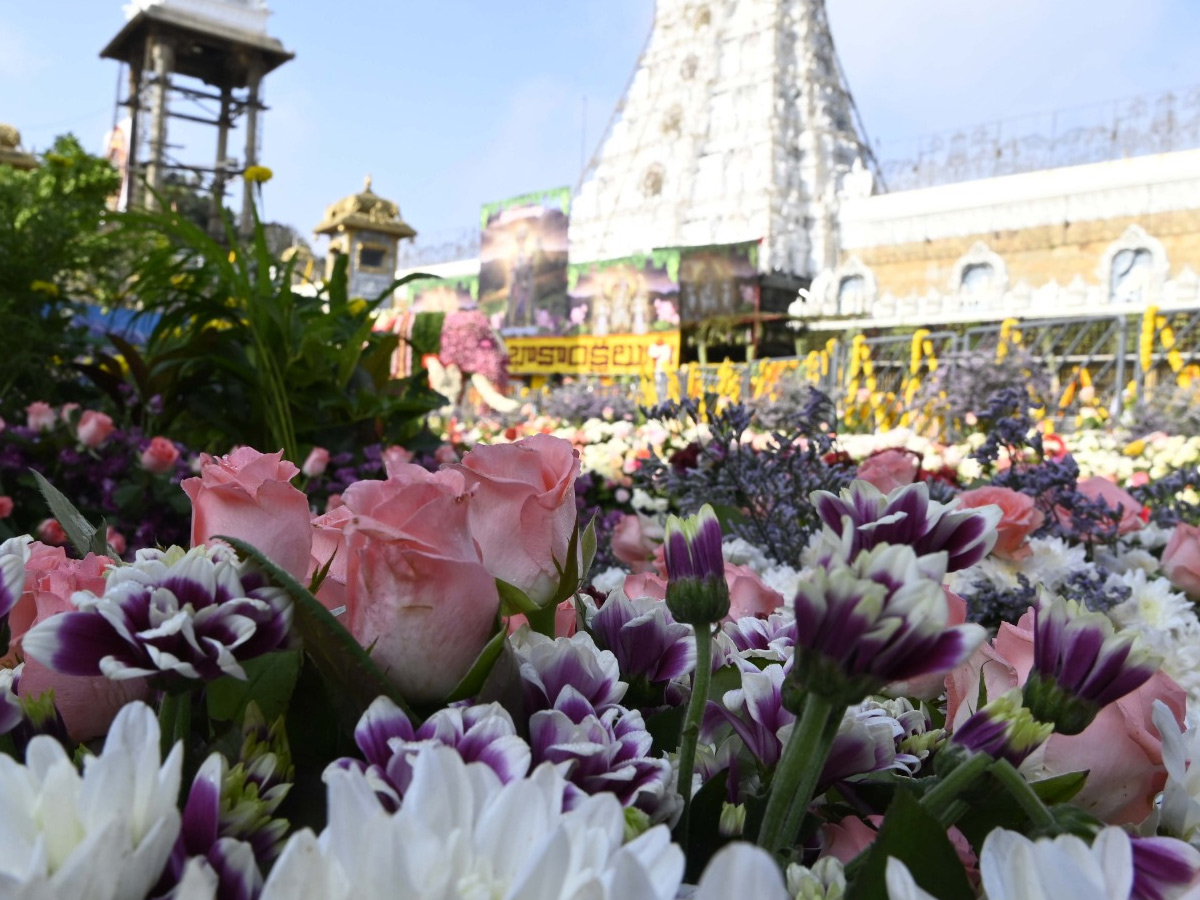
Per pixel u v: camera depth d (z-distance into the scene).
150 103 39.47
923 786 0.54
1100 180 25.58
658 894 0.32
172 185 35.69
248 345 3.44
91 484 2.80
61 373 4.44
